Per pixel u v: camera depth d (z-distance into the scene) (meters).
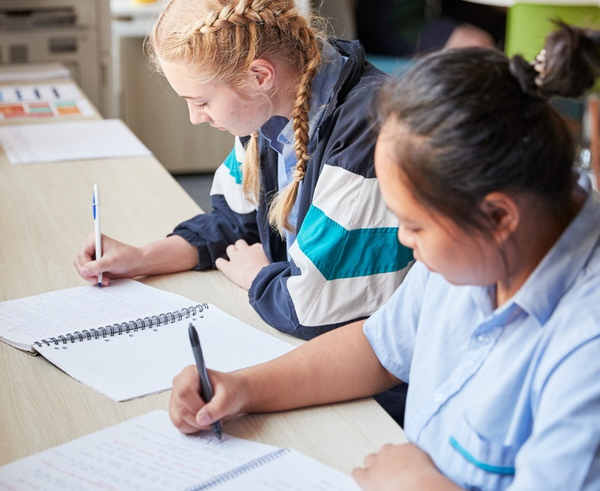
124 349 1.10
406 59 0.87
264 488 0.81
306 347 1.01
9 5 2.84
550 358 0.73
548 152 0.71
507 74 0.72
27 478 0.82
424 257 0.76
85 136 2.18
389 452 0.84
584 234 0.75
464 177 0.70
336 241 1.16
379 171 0.75
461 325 0.87
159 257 1.37
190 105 1.29
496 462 0.78
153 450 0.87
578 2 2.68
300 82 1.26
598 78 0.72
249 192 1.43
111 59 3.02
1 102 2.47
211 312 1.22
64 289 1.30
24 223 1.58
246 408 0.94
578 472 0.68
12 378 1.03
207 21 1.19
